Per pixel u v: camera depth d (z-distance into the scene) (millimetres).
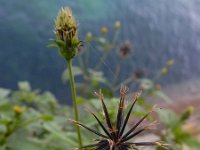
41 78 208
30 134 100
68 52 56
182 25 279
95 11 245
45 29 221
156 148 65
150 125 49
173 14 284
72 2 240
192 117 176
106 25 243
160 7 284
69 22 56
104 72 146
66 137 80
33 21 223
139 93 51
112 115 57
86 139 77
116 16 253
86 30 233
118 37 245
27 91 139
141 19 265
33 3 229
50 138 92
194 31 279
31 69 210
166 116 91
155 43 257
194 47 267
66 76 121
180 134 90
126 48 140
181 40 269
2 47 216
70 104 198
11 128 88
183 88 237
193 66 255
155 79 238
